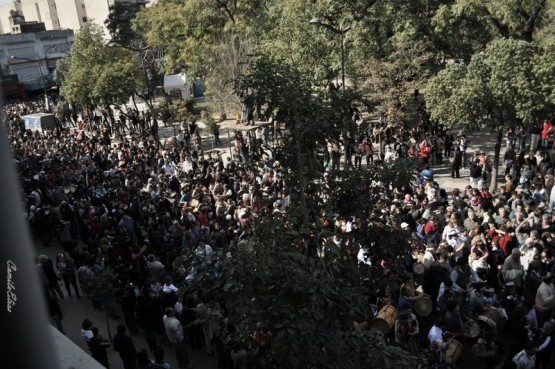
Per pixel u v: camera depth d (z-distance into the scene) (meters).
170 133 39.12
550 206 15.88
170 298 11.84
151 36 43.88
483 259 11.90
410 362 5.39
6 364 1.15
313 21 22.50
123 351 10.55
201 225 15.94
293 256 5.48
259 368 5.67
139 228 16.81
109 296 12.74
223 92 37.50
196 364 11.74
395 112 26.78
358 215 6.96
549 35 31.16
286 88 6.25
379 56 30.89
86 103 40.34
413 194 16.41
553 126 23.89
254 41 37.34
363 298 5.79
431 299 11.32
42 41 74.69
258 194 6.80
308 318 5.00
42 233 18.88
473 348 9.74
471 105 19.02
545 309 10.51
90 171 24.16
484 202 15.88
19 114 50.78
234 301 5.16
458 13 28.52
